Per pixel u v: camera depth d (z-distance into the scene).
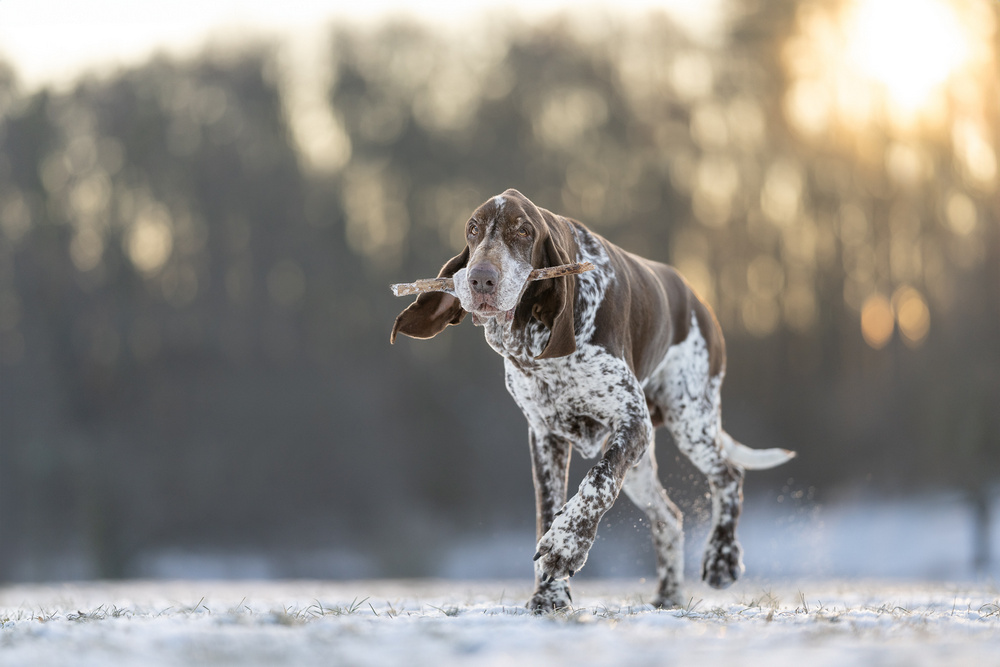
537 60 27.64
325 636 3.35
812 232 27.30
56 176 28.89
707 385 5.78
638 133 27.12
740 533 22.55
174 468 28.44
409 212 28.59
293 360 29.44
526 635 3.28
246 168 29.22
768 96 26.38
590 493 4.32
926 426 26.14
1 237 28.64
